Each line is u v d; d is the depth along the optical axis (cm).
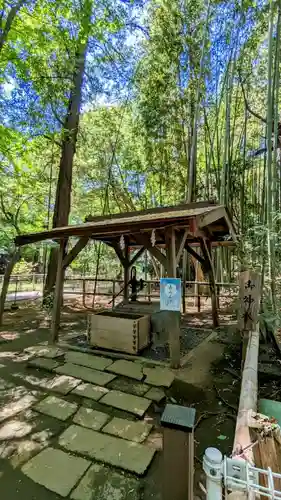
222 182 672
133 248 780
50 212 988
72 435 209
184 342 455
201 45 691
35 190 820
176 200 969
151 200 1099
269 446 109
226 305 779
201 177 931
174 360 344
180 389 288
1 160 652
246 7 551
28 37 543
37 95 663
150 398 265
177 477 105
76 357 374
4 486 161
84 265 1311
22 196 796
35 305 834
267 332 417
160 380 304
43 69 640
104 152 1068
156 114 796
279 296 404
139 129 905
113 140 1041
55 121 739
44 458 184
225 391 283
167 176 941
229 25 619
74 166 1130
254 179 859
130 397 267
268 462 104
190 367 345
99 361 359
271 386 289
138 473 170
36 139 725
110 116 1013
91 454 188
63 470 173
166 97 779
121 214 526
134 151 992
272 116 472
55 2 516
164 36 745
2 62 533
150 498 153
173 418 109
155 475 170
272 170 468
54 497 154
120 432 213
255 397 172
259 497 86
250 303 277
